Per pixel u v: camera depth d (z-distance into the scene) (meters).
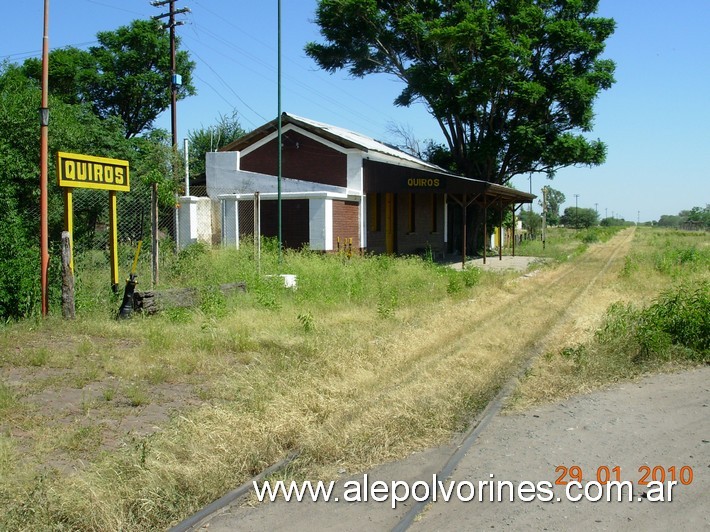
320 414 5.77
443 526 3.96
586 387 7.10
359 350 8.08
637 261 24.16
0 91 17.64
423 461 4.98
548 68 30.78
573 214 125.81
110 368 7.11
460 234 34.59
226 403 6.04
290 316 10.39
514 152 31.06
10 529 3.65
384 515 4.11
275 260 15.88
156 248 11.95
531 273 21.55
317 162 23.64
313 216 21.28
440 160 36.81
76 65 32.66
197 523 3.98
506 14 29.89
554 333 9.94
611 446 5.32
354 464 4.90
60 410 5.75
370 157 23.77
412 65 31.11
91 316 9.64
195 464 4.60
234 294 11.52
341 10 30.47
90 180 9.86
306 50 33.28
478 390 6.75
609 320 10.08
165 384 6.75
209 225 23.30
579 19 31.62
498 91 29.25
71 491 4.01
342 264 16.98
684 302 9.58
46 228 9.81
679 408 6.39
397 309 11.82
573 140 29.75
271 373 6.98
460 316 11.31
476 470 4.81
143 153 21.50
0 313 9.32
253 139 24.41
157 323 9.29
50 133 14.45
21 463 4.53
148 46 34.22
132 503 4.02
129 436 5.12
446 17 29.48
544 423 5.89
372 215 25.38
